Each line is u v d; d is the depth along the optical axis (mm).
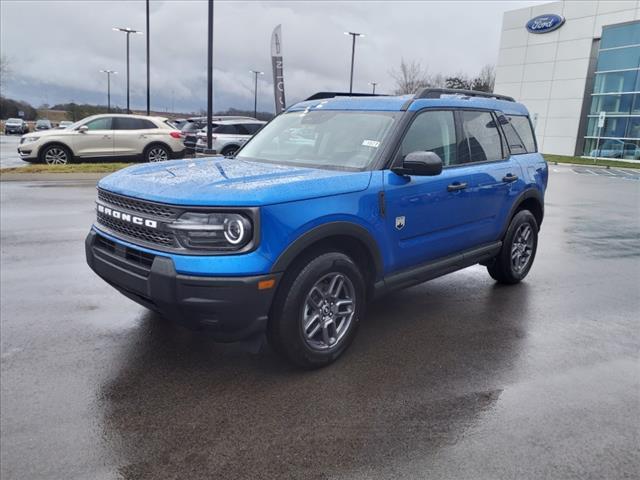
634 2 32625
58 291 5180
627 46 32250
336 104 4770
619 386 3594
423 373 3709
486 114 5238
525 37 39750
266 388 3439
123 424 3002
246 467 2658
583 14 35688
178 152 17000
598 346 4270
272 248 3203
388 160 4008
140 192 3406
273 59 17453
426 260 4488
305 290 3441
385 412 3189
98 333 4211
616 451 2852
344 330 3816
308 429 2992
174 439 2875
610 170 26594
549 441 2928
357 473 2625
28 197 10883
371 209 3793
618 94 33094
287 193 3320
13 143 32812
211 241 3133
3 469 2596
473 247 5062
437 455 2781
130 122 16359
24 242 7141
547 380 3654
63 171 14117
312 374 3645
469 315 4898
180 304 3143
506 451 2828
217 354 3898
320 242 3600
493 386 3549
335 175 3715
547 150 39000
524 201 5699
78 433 2900
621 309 5203
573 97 36938
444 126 4617
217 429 2975
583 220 10852
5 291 5148
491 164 5121
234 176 3604
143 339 4117
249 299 3164
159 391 3367
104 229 3791
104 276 3707
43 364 3672
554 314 5000
